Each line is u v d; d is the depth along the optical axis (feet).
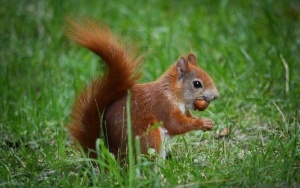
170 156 32.91
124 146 30.68
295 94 40.09
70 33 31.12
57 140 34.73
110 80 31.01
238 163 30.68
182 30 51.65
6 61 48.57
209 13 56.90
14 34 52.95
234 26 52.65
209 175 29.55
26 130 37.27
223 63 45.70
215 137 36.01
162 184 28.81
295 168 29.30
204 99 31.96
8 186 29.89
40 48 50.21
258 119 38.14
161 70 44.91
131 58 31.42
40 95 42.34
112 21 54.13
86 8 56.18
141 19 54.13
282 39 50.21
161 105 31.32
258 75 43.37
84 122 31.12
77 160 29.55
